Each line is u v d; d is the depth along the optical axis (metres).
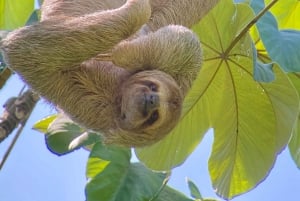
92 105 12.20
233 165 14.82
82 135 14.18
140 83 11.91
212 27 14.02
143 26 12.59
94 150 14.47
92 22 11.75
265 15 13.71
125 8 11.85
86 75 12.16
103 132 12.28
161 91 11.84
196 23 13.16
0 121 14.12
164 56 12.00
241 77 14.33
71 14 12.37
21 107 14.14
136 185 14.48
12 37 11.86
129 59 12.02
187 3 12.96
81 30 11.70
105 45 11.77
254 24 13.95
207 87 14.52
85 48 11.73
